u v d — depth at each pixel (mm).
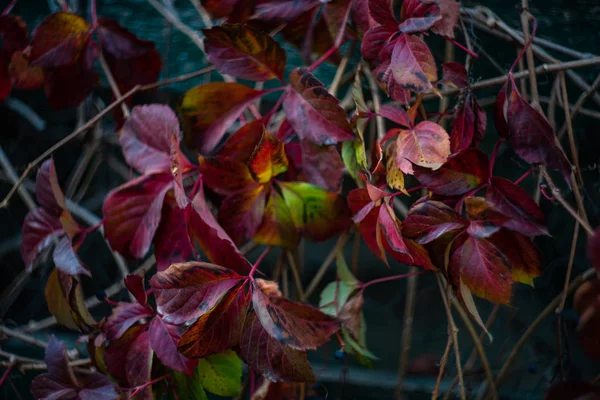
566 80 1134
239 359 906
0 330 1176
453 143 890
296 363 831
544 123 855
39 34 997
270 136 868
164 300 824
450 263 839
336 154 907
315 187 911
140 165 923
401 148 854
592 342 746
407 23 853
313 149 908
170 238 918
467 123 880
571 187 867
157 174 919
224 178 909
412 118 864
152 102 1174
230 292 837
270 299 829
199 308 826
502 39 1039
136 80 1040
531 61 912
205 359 906
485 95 1119
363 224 892
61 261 920
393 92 866
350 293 1000
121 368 899
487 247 830
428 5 847
